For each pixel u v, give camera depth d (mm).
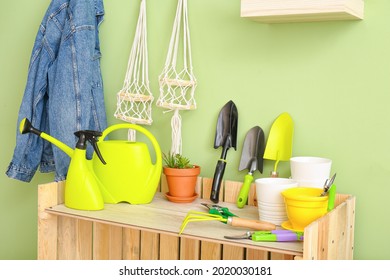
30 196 1973
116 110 1717
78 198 1501
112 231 1771
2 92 1986
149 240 1731
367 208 1460
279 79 1547
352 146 1469
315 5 1306
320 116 1502
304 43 1509
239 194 1545
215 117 1640
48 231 1558
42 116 1811
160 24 1701
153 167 1578
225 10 1603
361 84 1448
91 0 1701
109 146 1560
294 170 1446
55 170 1788
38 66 1754
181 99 1677
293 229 1329
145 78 1730
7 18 1957
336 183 1493
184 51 1647
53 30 1728
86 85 1680
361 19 1431
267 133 1572
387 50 1413
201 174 1671
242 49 1589
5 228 2025
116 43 1771
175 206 1553
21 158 1763
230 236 1287
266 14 1355
